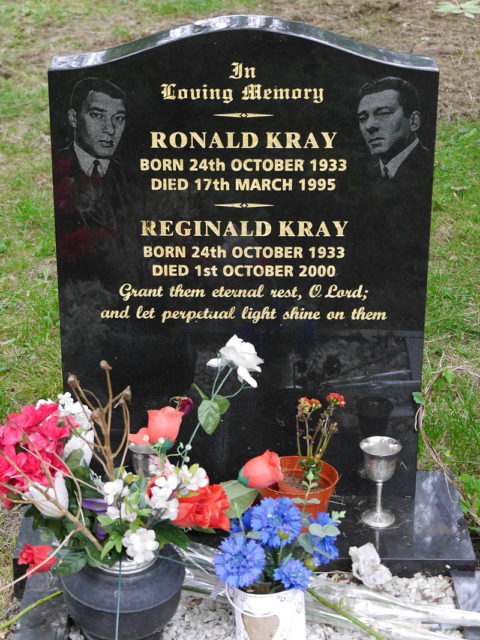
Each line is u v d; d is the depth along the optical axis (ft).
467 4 19.31
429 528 10.80
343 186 10.43
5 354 15.28
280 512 8.91
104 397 11.26
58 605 9.73
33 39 29.32
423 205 10.47
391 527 10.81
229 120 10.19
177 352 11.12
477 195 20.53
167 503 8.29
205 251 10.70
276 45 9.90
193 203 10.51
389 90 10.04
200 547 10.38
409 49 27.68
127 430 8.82
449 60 27.09
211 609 9.92
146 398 11.28
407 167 10.32
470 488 11.11
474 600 9.91
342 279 10.79
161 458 8.79
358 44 10.21
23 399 14.20
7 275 17.78
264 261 10.74
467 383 14.25
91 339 11.05
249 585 8.93
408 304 10.86
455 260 18.04
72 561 8.54
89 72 10.04
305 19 29.53
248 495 9.73
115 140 10.27
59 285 10.83
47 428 8.45
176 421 9.21
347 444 11.44
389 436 11.39
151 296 10.88
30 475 8.26
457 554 10.36
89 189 10.46
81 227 10.60
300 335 11.04
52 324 16.10
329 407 10.64
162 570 8.79
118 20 30.48
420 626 9.48
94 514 8.77
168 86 10.07
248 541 9.21
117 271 10.77
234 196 10.48
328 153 10.30
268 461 9.35
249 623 8.87
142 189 10.46
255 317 10.97
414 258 10.68
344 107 10.12
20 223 19.84
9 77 27.22
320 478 10.74
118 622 8.57
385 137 10.21
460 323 15.97
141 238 10.64
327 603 9.48
